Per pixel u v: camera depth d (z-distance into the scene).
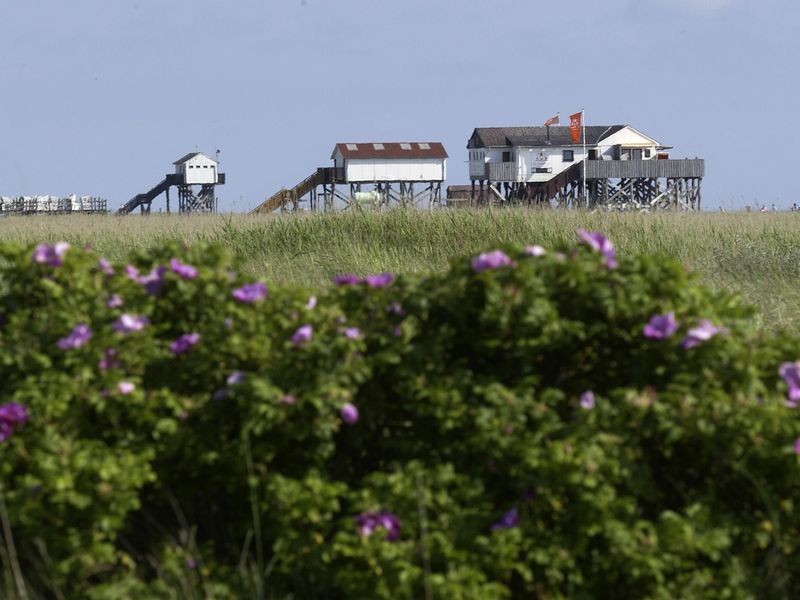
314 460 16.33
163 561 15.71
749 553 15.50
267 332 16.83
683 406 15.05
